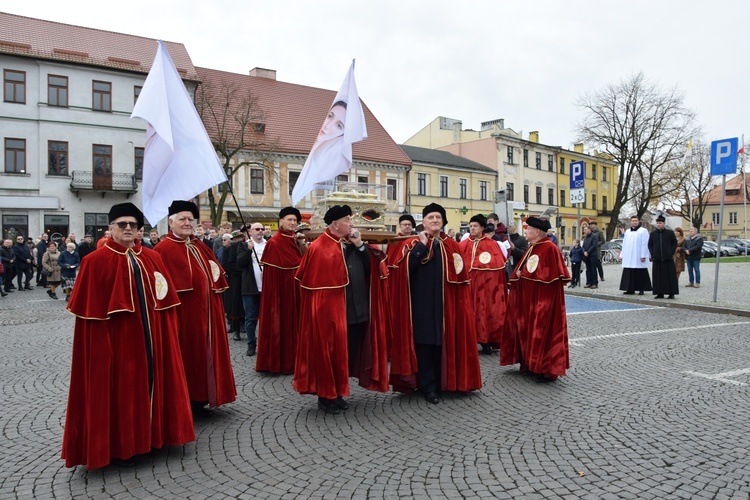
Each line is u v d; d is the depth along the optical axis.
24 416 5.52
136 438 4.15
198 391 5.20
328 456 4.43
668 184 49.88
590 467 4.14
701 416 5.25
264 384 6.71
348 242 5.70
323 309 5.40
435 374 6.05
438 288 5.92
